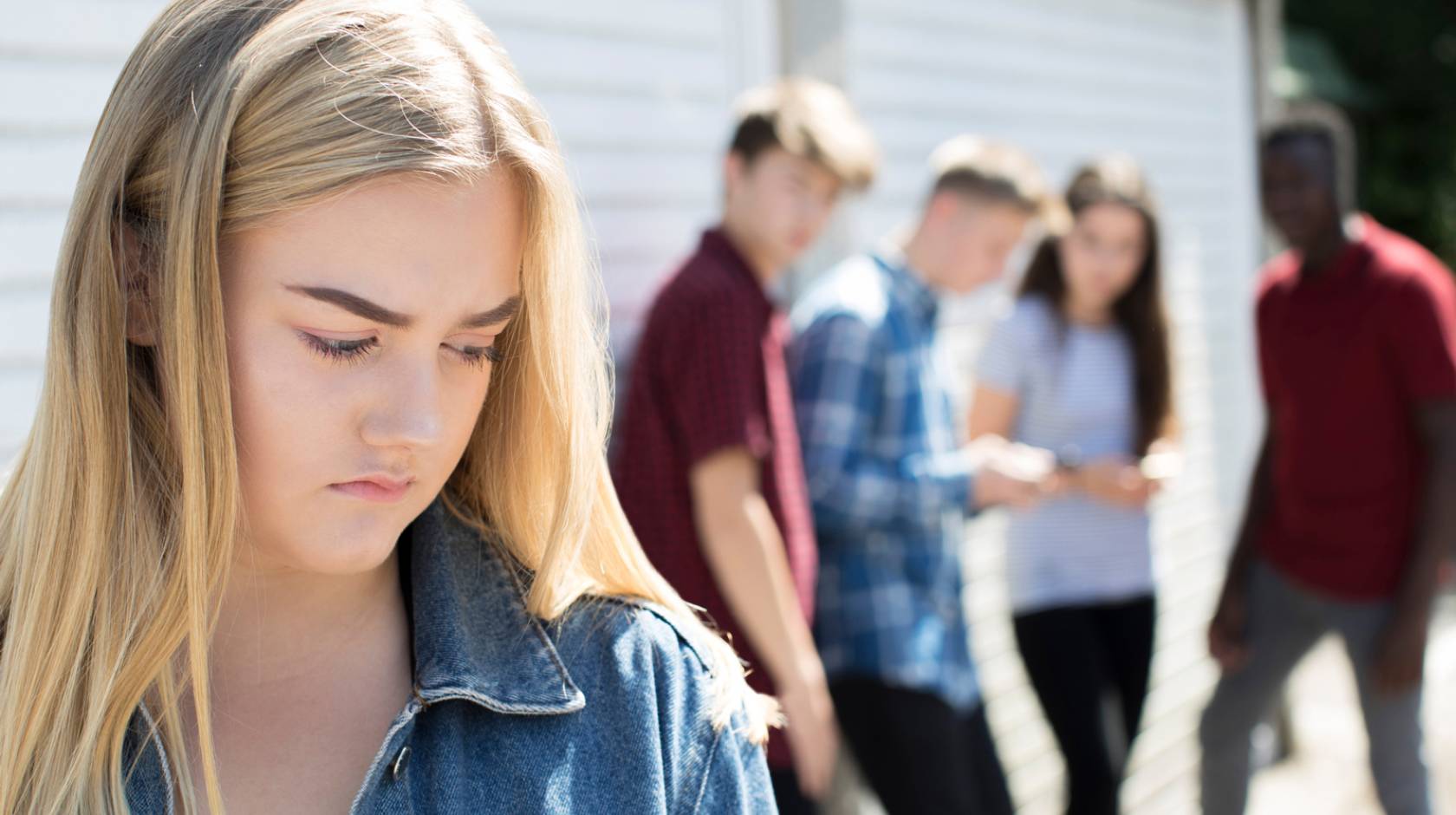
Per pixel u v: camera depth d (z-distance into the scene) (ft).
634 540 3.37
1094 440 10.52
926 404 8.50
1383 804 10.15
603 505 3.32
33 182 5.86
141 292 2.85
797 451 7.74
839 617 8.27
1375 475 9.99
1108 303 10.54
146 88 2.77
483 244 2.75
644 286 8.82
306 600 3.07
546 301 3.01
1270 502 10.91
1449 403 9.53
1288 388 10.38
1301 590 10.51
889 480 8.12
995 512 12.33
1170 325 10.62
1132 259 10.26
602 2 8.52
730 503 7.04
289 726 3.04
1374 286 9.78
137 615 2.84
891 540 8.38
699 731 3.12
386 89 2.62
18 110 5.80
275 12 2.72
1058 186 13.53
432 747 2.99
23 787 2.87
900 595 8.28
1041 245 10.50
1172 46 15.67
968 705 8.72
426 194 2.64
